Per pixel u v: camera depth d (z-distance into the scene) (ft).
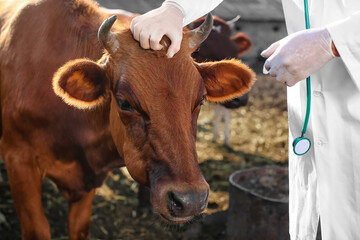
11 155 7.72
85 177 7.92
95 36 7.23
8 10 8.60
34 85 7.31
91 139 7.34
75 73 5.59
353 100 4.76
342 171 4.90
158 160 5.35
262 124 22.08
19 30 7.70
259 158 17.60
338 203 4.94
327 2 5.00
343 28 4.22
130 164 5.70
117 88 5.57
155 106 5.33
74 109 7.22
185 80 5.45
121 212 12.31
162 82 5.36
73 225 8.86
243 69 5.97
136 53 5.53
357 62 4.27
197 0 5.14
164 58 5.45
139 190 12.41
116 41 5.65
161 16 4.91
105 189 13.47
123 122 5.72
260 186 10.89
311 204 5.39
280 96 26.94
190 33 5.90
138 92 5.38
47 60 7.31
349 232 4.88
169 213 5.31
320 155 5.05
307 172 5.50
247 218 9.73
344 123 4.86
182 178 5.23
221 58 15.10
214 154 17.81
